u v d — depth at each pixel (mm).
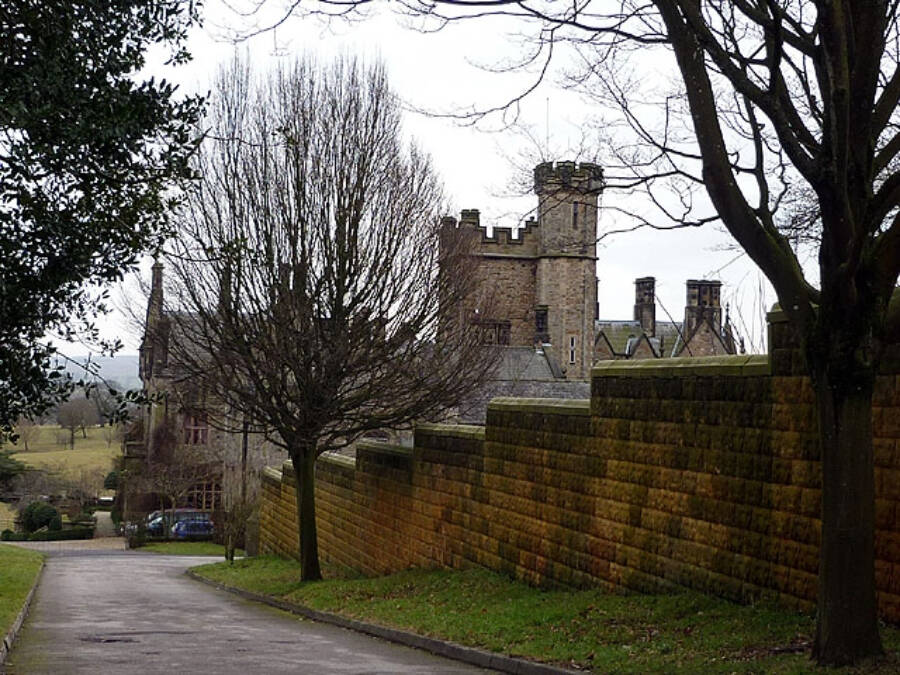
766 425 12805
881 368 11164
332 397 25031
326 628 18406
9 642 14648
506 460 19891
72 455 113000
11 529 77250
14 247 10289
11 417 10781
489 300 34875
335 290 24844
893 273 9500
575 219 81062
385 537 26984
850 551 9648
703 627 12328
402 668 12258
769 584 12617
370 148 25391
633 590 15469
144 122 10469
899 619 10750
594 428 16734
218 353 25812
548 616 14602
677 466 14547
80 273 10578
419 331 26219
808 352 9898
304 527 26969
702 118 10281
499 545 20109
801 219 14000
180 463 65875
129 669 12141
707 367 13969
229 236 24234
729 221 10289
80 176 10312
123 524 70812
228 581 31812
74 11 9992
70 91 9797
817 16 9211
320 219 24797
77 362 10922
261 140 24797
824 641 9719
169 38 10820
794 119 10602
